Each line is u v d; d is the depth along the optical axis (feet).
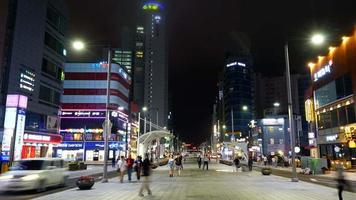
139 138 185.78
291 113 88.74
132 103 342.44
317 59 174.70
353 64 135.64
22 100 153.48
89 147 266.16
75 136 267.80
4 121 148.15
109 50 92.27
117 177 101.65
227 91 589.32
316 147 173.78
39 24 179.01
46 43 187.32
